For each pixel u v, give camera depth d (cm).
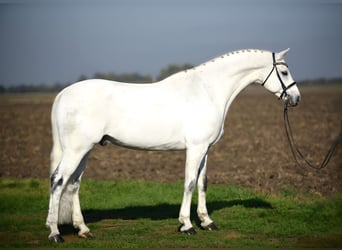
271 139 2873
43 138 3161
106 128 952
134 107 959
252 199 1330
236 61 1045
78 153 934
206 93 1010
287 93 1068
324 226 1063
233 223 1094
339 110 5000
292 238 987
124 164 2144
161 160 2258
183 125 981
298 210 1213
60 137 938
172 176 1812
